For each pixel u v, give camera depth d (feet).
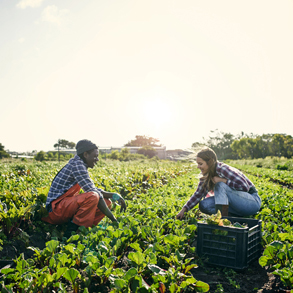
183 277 8.25
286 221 15.92
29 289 7.50
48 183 25.21
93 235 11.26
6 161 96.32
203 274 10.24
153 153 234.17
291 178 49.78
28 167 44.21
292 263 9.09
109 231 11.56
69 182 14.02
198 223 11.13
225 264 10.47
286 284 8.52
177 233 12.14
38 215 14.57
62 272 8.23
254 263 11.30
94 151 14.21
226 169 13.67
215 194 13.50
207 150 13.80
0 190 19.13
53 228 14.79
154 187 32.37
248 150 230.48
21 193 17.15
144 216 15.88
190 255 11.51
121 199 15.31
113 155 160.04
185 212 15.71
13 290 7.71
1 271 8.14
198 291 8.23
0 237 12.36
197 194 14.40
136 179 33.37
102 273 8.64
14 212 13.29
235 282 9.52
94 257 8.77
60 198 13.91
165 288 8.11
